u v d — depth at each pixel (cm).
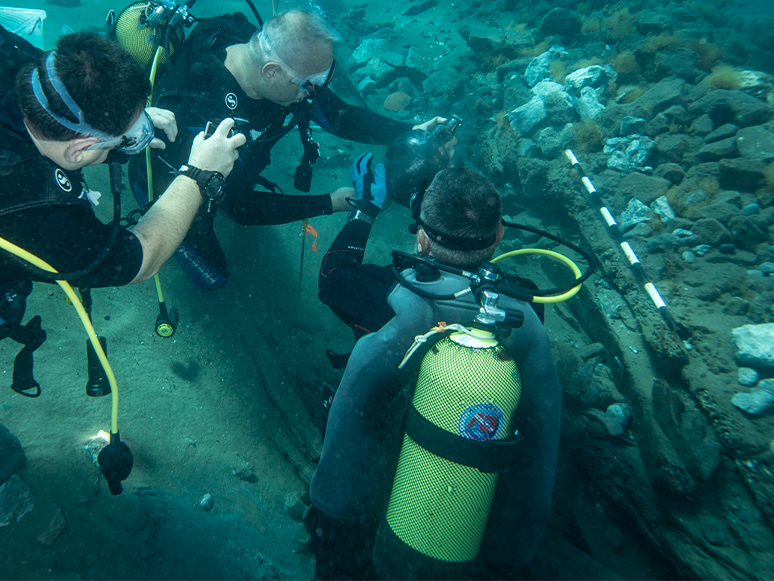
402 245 442
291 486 282
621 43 524
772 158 356
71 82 120
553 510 274
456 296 148
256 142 271
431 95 607
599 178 399
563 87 488
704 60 498
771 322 286
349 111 342
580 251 194
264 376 324
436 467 131
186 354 315
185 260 323
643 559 255
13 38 170
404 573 145
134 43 274
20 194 126
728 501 242
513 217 443
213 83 261
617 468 269
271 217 295
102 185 385
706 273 319
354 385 147
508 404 129
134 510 200
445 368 128
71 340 273
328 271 225
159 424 262
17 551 162
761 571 218
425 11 789
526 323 155
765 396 247
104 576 170
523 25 634
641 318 321
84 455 215
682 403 273
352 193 316
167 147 260
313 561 242
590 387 302
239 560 206
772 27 630
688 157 393
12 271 140
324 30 238
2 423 208
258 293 374
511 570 180
